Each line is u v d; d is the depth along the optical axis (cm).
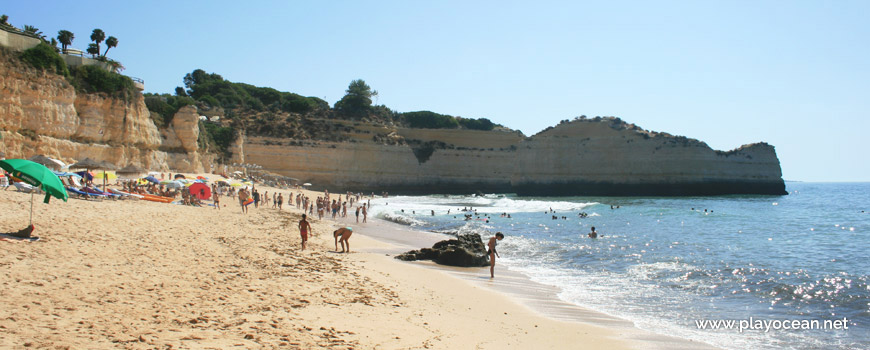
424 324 891
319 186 9138
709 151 9112
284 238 2062
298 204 4662
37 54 4278
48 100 4256
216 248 1527
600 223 3609
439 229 3231
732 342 903
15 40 4238
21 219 1574
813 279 1506
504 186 10556
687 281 1487
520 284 1436
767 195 9500
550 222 3697
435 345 761
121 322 683
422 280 1383
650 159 9138
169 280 998
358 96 12094
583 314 1092
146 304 797
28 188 2523
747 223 3619
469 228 3241
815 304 1211
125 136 5159
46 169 1277
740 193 9262
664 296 1287
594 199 7912
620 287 1397
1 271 884
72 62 5075
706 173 8975
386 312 948
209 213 2923
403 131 10919
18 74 4003
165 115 6588
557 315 1075
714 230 3098
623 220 3866
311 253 1691
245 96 11300
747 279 1503
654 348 854
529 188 10094
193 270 1130
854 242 2466
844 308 1171
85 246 1244
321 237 2316
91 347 566
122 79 5250
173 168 6319
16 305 700
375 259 1727
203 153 7444
